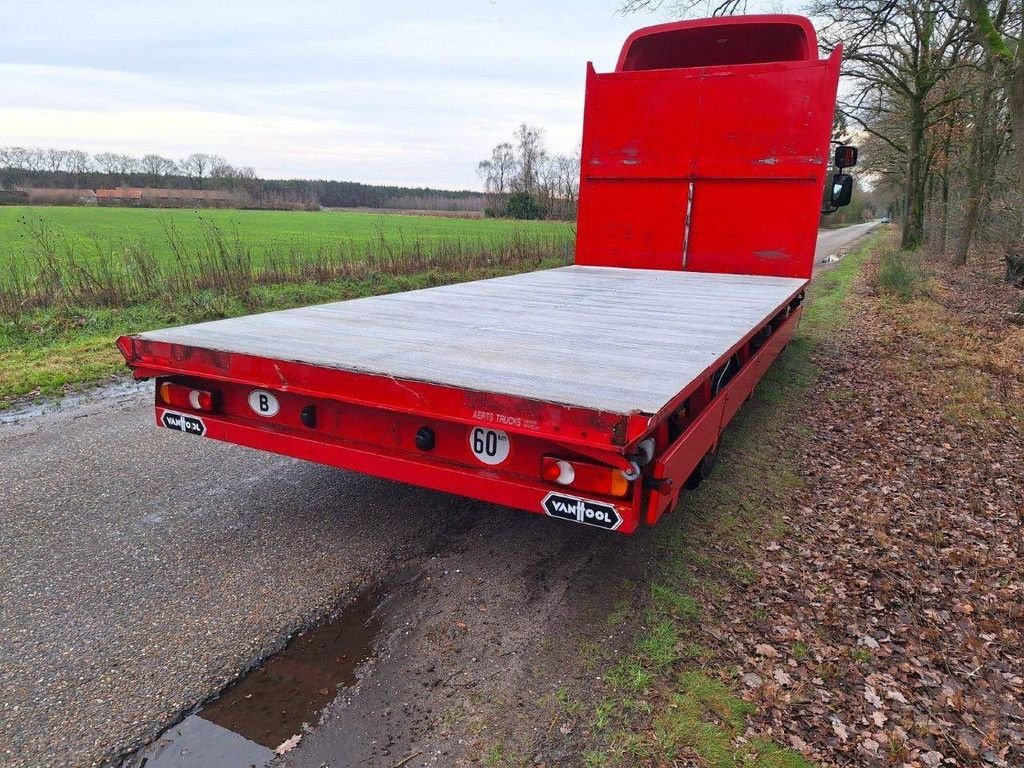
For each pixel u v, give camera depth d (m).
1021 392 7.58
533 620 3.01
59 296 9.77
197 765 2.20
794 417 6.39
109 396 6.21
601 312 4.35
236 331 3.58
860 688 2.82
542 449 2.62
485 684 2.60
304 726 2.38
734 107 6.54
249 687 2.56
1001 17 12.13
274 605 3.08
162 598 3.10
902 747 2.49
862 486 4.96
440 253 17.22
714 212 6.87
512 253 19.19
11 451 4.82
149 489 4.27
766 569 3.67
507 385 2.53
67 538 3.62
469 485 2.78
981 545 4.25
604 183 7.36
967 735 2.62
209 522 3.86
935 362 8.95
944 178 25.16
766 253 6.70
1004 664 3.11
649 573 3.46
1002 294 15.82
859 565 3.84
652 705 2.54
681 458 2.80
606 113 7.17
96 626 2.88
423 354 3.05
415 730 2.38
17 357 7.34
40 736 2.28
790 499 4.61
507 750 2.29
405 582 3.30
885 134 25.48
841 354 9.20
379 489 4.36
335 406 3.09
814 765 2.35
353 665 2.70
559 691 2.58
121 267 10.96
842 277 19.02
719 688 2.67
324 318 4.04
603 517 2.52
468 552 3.60
